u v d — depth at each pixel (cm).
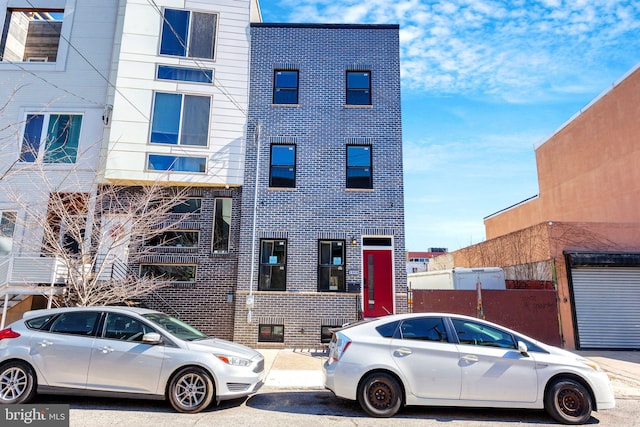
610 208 1554
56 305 1089
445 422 585
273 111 1355
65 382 612
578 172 1734
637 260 1243
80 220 1012
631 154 1460
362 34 1412
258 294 1226
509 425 578
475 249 1984
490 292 1220
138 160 1284
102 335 642
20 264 1093
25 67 1397
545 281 1319
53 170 1307
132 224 1044
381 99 1366
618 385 829
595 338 1226
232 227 1304
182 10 1396
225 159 1313
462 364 611
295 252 1259
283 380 828
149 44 1360
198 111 1344
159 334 641
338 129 1345
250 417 592
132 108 1314
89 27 1436
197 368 620
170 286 1260
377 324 657
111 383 612
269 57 1393
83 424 540
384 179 1309
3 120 1341
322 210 1287
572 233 1321
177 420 566
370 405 609
